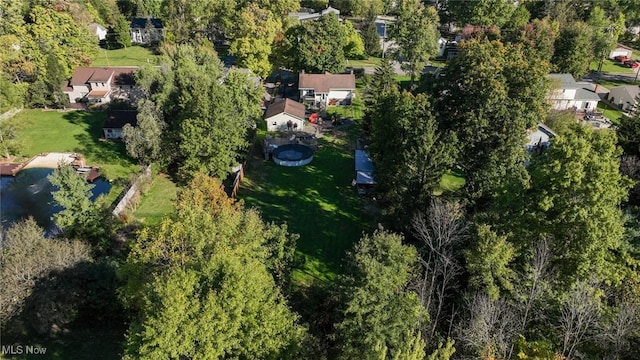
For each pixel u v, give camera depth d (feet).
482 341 84.64
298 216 170.40
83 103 267.59
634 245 114.42
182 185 191.72
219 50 369.91
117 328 113.80
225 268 83.30
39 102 255.09
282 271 118.93
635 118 164.86
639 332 86.38
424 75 174.60
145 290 88.22
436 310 106.42
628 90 272.72
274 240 120.06
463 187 146.30
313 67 285.02
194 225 101.60
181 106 190.90
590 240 99.14
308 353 91.30
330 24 281.33
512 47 175.52
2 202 178.50
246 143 191.62
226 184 189.37
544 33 286.05
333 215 171.53
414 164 137.69
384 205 161.48
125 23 376.48
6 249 113.60
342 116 256.93
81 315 113.50
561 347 88.43
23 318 106.63
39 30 252.01
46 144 220.02
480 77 145.89
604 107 280.72
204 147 177.88
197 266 87.61
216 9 359.87
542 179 105.81
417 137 137.18
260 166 205.77
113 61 345.92
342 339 96.99
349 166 206.69
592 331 88.33
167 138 193.77
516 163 142.92
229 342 77.77
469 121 140.77
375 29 353.31
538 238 106.42
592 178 100.17
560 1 372.58
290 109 240.94
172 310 73.46
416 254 110.63
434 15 321.93
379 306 90.99
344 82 271.08
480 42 175.42
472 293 101.55
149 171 191.31
